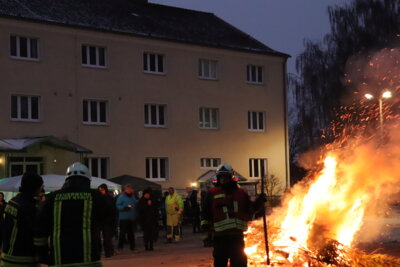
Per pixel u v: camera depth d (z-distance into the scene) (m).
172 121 34.41
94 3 34.91
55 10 31.42
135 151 32.69
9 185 21.08
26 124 28.78
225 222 8.38
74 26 30.36
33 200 7.09
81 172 6.34
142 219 18.05
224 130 36.81
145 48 33.44
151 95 33.53
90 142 30.98
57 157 29.41
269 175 37.66
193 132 35.31
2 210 13.84
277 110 39.62
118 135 32.03
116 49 32.19
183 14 40.41
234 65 37.59
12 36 28.70
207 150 35.91
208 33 38.53
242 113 37.81
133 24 34.41
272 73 39.56
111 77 31.92
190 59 35.41
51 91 29.67
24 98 29.00
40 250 6.21
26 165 28.38
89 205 6.15
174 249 18.28
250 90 38.28
